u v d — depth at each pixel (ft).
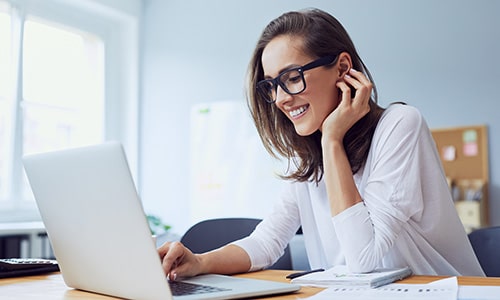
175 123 13.62
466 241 4.49
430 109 10.64
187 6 13.73
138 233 2.59
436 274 4.38
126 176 2.58
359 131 4.38
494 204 9.89
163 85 13.88
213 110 13.02
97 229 2.84
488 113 10.05
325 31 4.27
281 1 12.42
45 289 3.39
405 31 11.00
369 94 4.17
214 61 13.20
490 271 4.94
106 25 13.99
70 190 2.96
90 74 13.66
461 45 10.39
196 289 3.03
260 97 4.74
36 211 12.15
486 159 9.94
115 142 2.60
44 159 3.10
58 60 12.81
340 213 3.81
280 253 4.75
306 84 4.17
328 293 2.92
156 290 2.58
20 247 10.11
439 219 4.25
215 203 12.76
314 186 4.76
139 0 14.21
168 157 13.65
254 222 6.03
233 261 4.15
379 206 3.84
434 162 4.19
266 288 3.01
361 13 11.50
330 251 4.70
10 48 11.70
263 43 4.45
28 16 12.06
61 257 3.28
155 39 14.11
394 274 3.39
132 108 14.08
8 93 11.68
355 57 4.50
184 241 5.67
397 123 4.13
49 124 12.56
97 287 3.08
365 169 4.36
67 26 12.95
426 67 10.73
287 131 4.68
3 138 11.61
